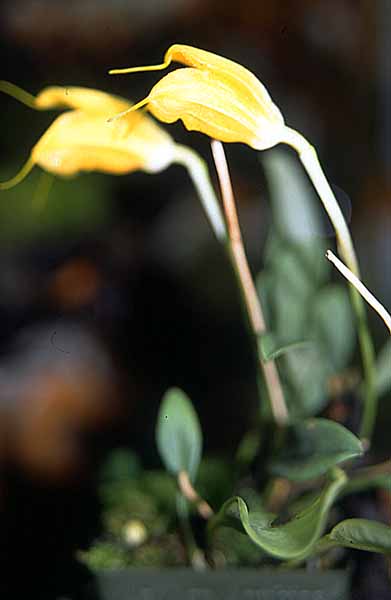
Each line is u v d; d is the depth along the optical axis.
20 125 0.71
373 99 0.74
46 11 0.71
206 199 0.31
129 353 0.58
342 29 0.73
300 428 0.29
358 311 0.29
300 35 0.73
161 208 0.68
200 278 0.61
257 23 0.73
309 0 0.73
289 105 0.74
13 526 0.39
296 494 0.32
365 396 0.32
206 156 0.61
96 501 0.37
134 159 0.30
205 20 0.73
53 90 0.30
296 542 0.26
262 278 0.33
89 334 0.60
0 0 0.72
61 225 0.65
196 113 0.26
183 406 0.31
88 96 0.30
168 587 0.30
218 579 0.29
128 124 0.30
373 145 0.73
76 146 0.29
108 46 0.73
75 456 0.47
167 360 0.56
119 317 0.61
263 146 0.27
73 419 0.51
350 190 0.71
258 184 0.60
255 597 0.29
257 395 0.47
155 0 0.72
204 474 0.35
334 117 0.74
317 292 0.33
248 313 0.31
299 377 0.33
